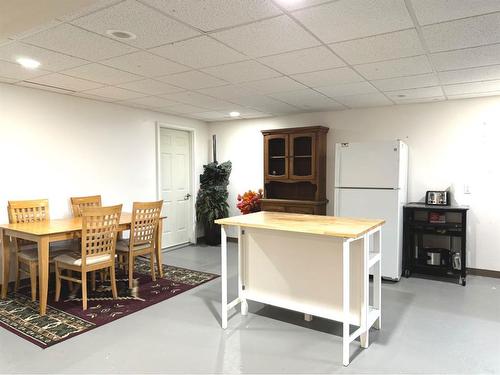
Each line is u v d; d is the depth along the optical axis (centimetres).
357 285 264
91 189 469
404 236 450
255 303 357
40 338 275
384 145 421
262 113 571
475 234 450
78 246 417
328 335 285
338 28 231
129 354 253
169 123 584
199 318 317
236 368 236
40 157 411
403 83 372
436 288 400
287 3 196
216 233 630
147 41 253
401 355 252
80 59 294
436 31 235
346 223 283
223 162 657
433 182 473
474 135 446
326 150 548
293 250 291
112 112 493
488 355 252
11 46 262
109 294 377
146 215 408
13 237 372
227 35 243
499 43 257
